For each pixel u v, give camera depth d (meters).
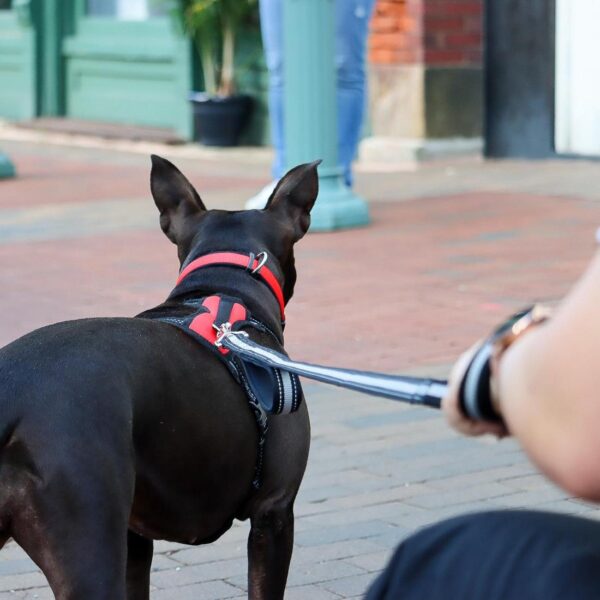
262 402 3.52
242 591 4.63
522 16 14.88
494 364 2.07
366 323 8.17
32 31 19.59
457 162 15.12
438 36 14.84
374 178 14.07
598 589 2.04
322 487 5.56
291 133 11.00
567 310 1.91
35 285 9.34
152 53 17.86
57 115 19.77
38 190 13.81
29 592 4.61
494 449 6.02
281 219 4.14
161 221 4.21
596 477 1.87
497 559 2.15
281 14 11.55
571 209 11.95
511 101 15.09
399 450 6.01
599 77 14.43
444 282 9.20
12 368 3.17
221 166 15.34
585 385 1.86
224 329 3.53
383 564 4.79
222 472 3.48
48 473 3.04
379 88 15.23
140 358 3.29
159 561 4.90
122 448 3.12
